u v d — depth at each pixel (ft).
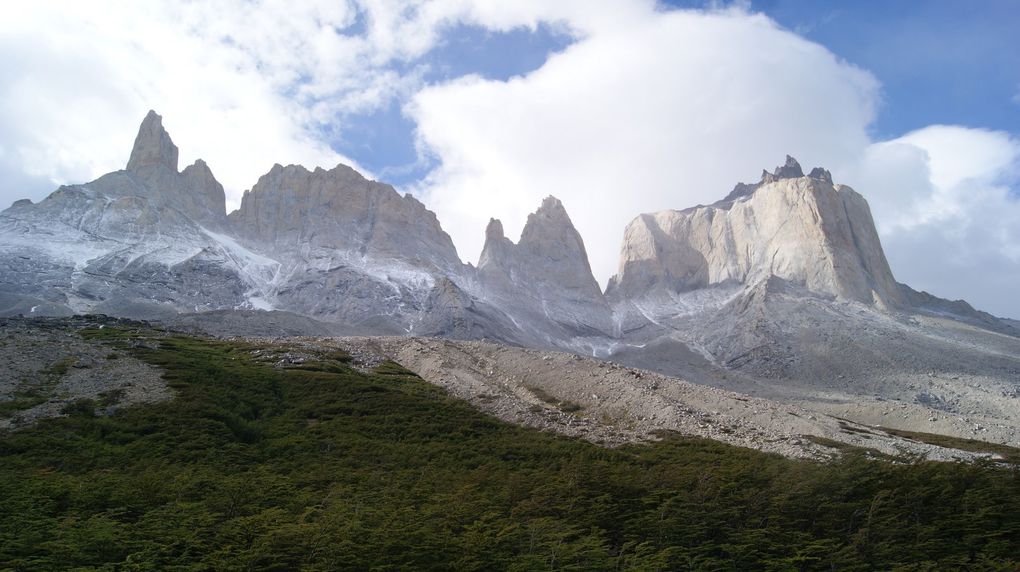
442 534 125.29
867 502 149.89
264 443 206.90
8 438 183.42
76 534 114.21
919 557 131.54
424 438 219.82
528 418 256.32
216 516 130.11
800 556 127.44
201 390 236.02
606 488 153.07
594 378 307.99
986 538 138.21
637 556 124.16
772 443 234.38
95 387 230.48
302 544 114.93
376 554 114.93
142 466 171.22
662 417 263.70
